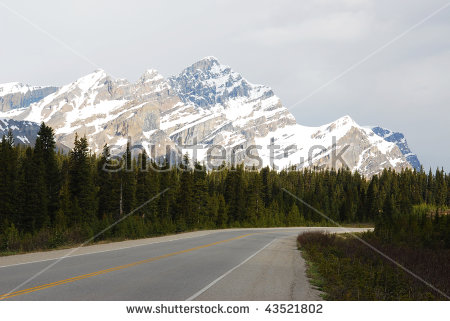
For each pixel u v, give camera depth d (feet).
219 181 327.26
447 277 65.46
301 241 96.17
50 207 182.60
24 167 176.86
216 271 43.04
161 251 62.59
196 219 209.77
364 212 394.32
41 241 66.69
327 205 369.09
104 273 37.91
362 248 97.25
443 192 476.13
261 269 47.29
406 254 93.50
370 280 47.24
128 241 86.94
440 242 126.00
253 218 272.92
